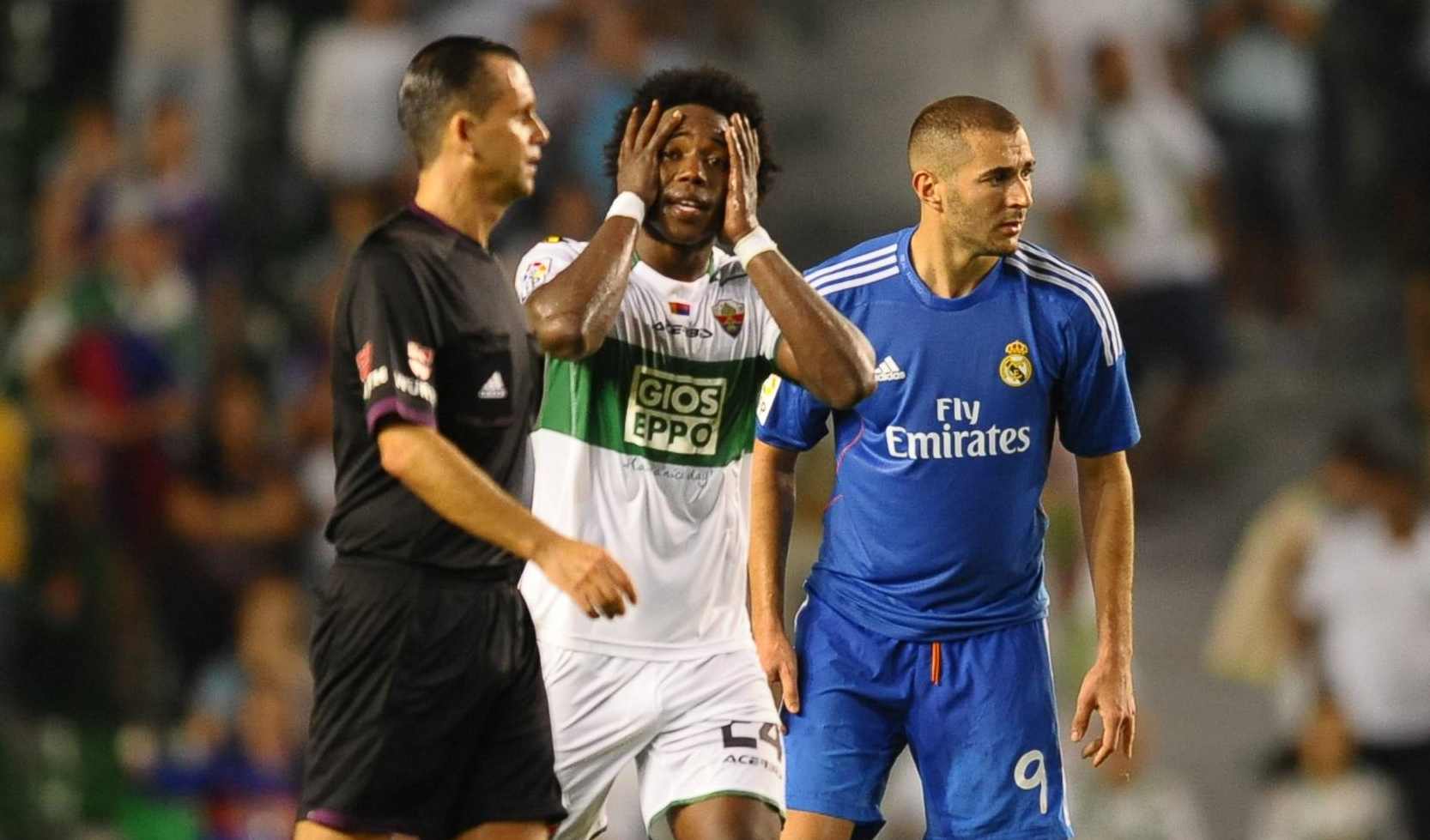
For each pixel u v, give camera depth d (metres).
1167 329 44.44
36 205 46.97
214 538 40.00
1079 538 33.78
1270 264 49.22
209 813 35.88
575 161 44.72
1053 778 19.41
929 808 19.56
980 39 50.44
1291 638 39.09
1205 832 37.78
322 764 16.84
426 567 16.61
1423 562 37.66
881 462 19.11
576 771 18.81
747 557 19.52
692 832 18.48
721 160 18.19
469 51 16.80
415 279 16.33
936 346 18.89
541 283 18.59
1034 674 19.30
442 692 16.72
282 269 45.94
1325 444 45.38
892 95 51.31
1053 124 45.00
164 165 45.03
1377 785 36.59
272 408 42.53
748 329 18.62
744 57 52.03
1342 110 50.38
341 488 16.72
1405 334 48.19
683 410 18.55
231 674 37.06
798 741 19.47
